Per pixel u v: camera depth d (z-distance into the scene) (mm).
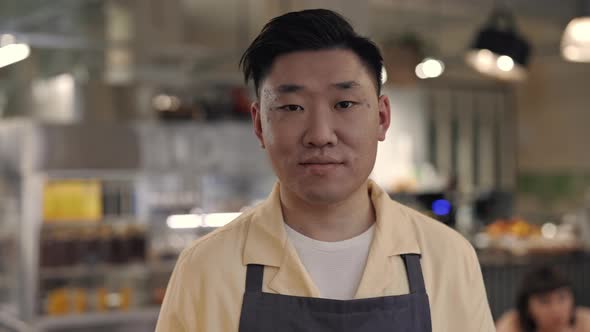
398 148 7418
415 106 7520
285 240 1270
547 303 3271
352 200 1281
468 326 1284
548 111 8742
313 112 1188
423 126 7594
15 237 5527
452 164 8516
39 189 5355
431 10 6266
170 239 5875
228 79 6141
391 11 6277
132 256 5617
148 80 6031
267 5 5527
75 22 4984
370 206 1341
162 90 6102
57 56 5473
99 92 5688
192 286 1272
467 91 8656
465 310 1289
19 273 5484
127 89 5793
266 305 1237
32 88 5754
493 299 5527
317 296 1237
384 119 1305
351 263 1271
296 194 1241
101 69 5855
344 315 1217
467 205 8523
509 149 8867
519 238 6250
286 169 1212
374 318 1222
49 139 5363
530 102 8859
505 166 8844
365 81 1207
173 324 1282
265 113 1228
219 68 5910
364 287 1246
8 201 5656
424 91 8258
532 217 8758
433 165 8391
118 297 5598
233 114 6230
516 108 8938
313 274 1265
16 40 4852
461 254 1320
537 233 6414
